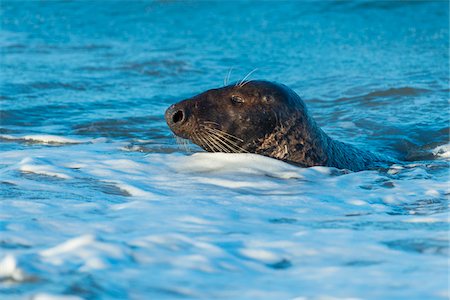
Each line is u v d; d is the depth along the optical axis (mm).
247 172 29859
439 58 61562
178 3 87875
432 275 16172
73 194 25297
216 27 78375
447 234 19688
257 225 21188
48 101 48281
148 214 22000
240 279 16188
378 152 37500
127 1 90312
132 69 59406
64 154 32719
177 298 14984
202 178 28672
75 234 19656
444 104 46375
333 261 17500
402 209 24406
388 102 47594
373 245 18703
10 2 91625
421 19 77812
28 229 19844
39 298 14281
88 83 54219
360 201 25297
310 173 30516
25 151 33781
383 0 83875
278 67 60344
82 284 15195
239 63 61938
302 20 79500
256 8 85000
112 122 42875
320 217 22594
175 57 63844
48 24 81438
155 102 49125
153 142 37219
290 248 18469
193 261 17156
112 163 30641
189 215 21953
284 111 32031
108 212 22453
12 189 25781
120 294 15008
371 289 15383
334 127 42375
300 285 15781
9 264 15875
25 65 60344
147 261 17016
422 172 31359
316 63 61281
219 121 31438
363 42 69750
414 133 40875
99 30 78750
